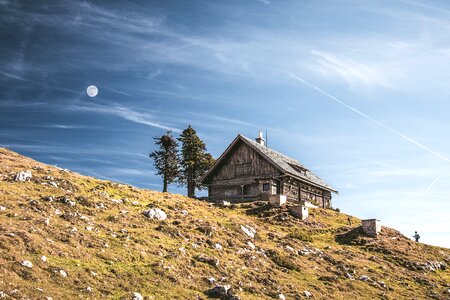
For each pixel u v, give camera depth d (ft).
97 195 107.65
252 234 112.88
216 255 87.40
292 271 92.43
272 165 214.07
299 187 223.92
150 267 70.44
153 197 126.93
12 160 127.44
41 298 49.93
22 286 51.34
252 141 230.27
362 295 87.04
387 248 131.54
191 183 255.09
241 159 225.56
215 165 227.61
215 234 101.24
